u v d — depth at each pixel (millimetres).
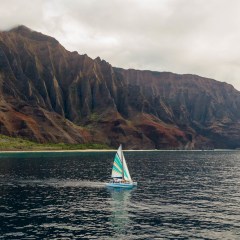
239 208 68188
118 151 96188
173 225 55281
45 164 163250
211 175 131375
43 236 49000
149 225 55094
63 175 120438
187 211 65250
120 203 72312
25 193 83188
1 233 50188
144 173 134000
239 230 52875
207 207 69062
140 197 79562
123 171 96000
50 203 71500
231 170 155125
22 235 49375
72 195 81375
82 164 168125
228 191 89875
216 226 54969
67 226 54094
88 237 48719
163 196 81125
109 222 56719
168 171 144000
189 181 110625
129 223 56188
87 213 62875
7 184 97438
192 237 49312
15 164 160500
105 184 96438
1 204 69812
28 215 60812
